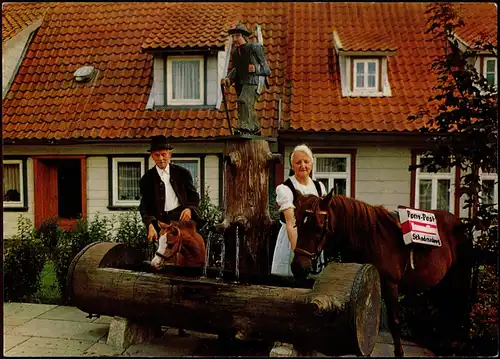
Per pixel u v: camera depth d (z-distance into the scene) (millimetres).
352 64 9102
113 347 4152
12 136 8875
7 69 9875
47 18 11109
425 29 10141
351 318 3172
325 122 8367
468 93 4410
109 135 8773
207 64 9203
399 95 8984
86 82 9781
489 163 4309
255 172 4402
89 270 4258
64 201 10203
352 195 8727
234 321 3607
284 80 9414
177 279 3873
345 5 10898
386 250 3676
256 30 10281
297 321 3361
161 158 4590
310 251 3258
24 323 4863
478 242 4234
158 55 9250
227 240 4500
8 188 9594
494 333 4125
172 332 4617
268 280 4137
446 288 4355
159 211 4621
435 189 8680
